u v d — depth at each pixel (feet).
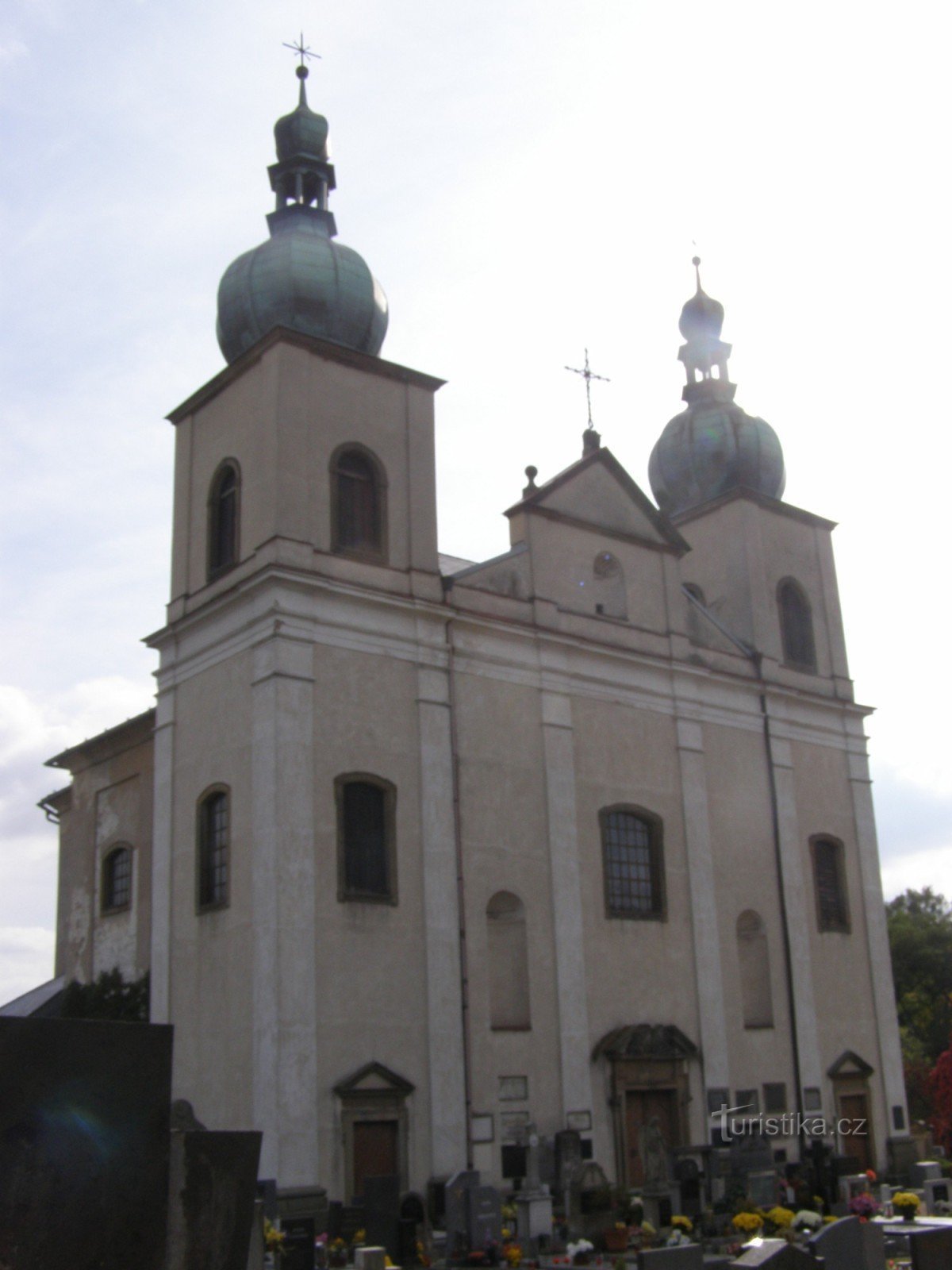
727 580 136.26
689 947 113.70
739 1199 98.37
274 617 94.73
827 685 137.90
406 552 104.68
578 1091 101.30
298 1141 85.10
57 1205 32.78
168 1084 35.17
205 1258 38.32
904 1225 94.07
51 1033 33.27
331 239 118.11
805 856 128.57
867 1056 127.44
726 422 146.10
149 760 117.19
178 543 109.19
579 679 112.68
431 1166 91.04
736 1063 114.42
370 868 95.35
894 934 235.61
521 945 102.47
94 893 121.29
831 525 146.00
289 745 92.53
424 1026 93.97
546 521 115.03
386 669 99.86
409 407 108.88
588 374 127.44
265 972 88.28
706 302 154.92
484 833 101.91
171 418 113.50
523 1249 86.53
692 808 117.91
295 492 99.04
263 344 102.58
